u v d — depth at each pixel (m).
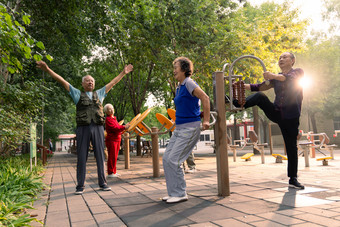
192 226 2.54
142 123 6.52
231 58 12.62
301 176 5.56
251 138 9.79
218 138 3.84
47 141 36.56
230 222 2.61
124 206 3.47
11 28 4.07
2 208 2.98
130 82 23.77
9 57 4.70
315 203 3.17
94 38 11.34
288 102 4.08
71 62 18.20
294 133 4.12
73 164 13.01
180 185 3.61
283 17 13.61
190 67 3.66
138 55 13.04
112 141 6.78
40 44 4.32
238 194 3.86
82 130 4.71
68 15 11.05
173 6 12.09
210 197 3.75
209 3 13.46
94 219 2.95
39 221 2.77
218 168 3.86
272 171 6.77
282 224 2.48
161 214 3.01
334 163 8.41
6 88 6.42
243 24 13.84
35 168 8.05
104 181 4.89
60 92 18.56
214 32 13.27
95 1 10.58
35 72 15.33
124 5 11.02
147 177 6.58
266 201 3.38
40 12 11.10
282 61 4.23
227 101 4.02
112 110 6.70
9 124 5.99
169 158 3.59
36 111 7.38
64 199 4.15
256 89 4.35
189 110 3.57
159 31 12.10
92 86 4.87
